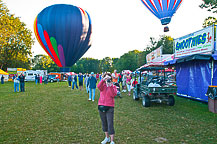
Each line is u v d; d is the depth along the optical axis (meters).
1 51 36.72
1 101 9.62
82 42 18.28
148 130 4.70
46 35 17.17
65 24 16.89
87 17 18.55
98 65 124.62
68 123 5.41
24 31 37.44
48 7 17.84
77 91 14.70
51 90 15.59
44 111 7.10
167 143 3.82
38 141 4.02
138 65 62.25
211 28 8.62
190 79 9.81
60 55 18.12
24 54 39.84
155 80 8.91
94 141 4.00
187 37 10.84
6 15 27.56
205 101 8.48
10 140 4.09
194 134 4.35
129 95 11.74
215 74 8.09
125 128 4.88
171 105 7.97
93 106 8.14
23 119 5.89
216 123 5.23
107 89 3.72
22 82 14.66
